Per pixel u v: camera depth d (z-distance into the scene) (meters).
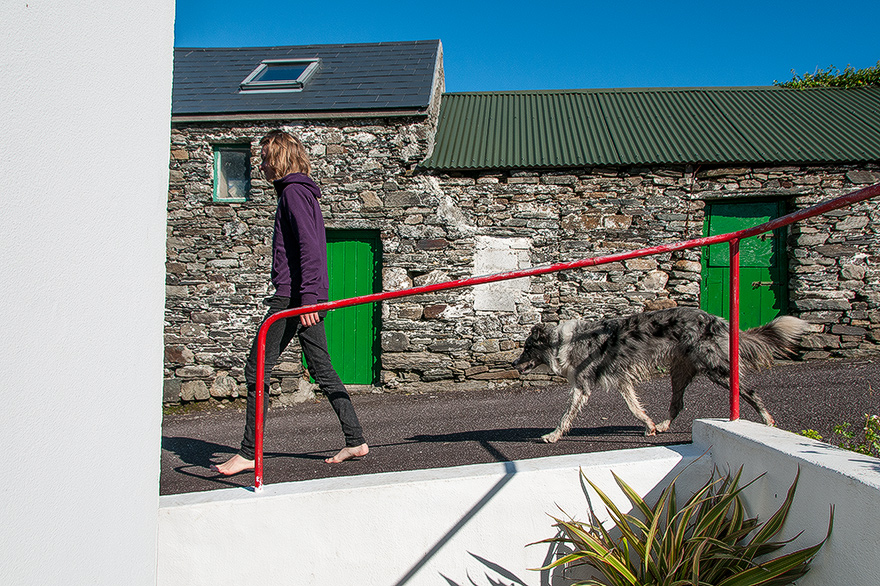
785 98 9.61
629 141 8.17
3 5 1.62
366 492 2.50
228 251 7.87
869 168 7.41
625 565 2.32
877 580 1.71
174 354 7.86
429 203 7.73
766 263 7.78
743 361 3.99
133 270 2.20
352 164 7.84
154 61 2.33
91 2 1.96
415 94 8.09
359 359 7.99
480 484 2.53
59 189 1.82
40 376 1.74
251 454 3.25
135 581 2.21
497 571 2.53
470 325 7.69
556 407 5.97
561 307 7.67
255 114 7.79
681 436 4.15
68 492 1.85
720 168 7.58
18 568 1.64
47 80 1.77
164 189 2.42
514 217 7.71
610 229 7.65
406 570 2.52
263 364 2.67
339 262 8.03
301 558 2.51
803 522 2.03
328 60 9.91
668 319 4.20
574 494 2.53
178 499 2.54
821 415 4.56
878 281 7.41
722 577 2.20
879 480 1.76
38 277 1.74
